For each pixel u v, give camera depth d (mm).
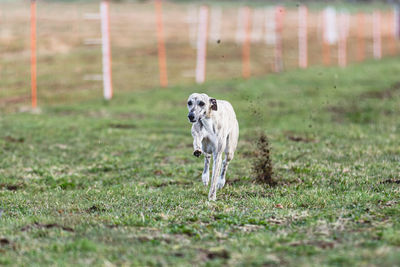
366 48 44094
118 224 8273
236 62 34000
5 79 27109
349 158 14062
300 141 16656
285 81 28375
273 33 44719
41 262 6379
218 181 10992
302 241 7273
